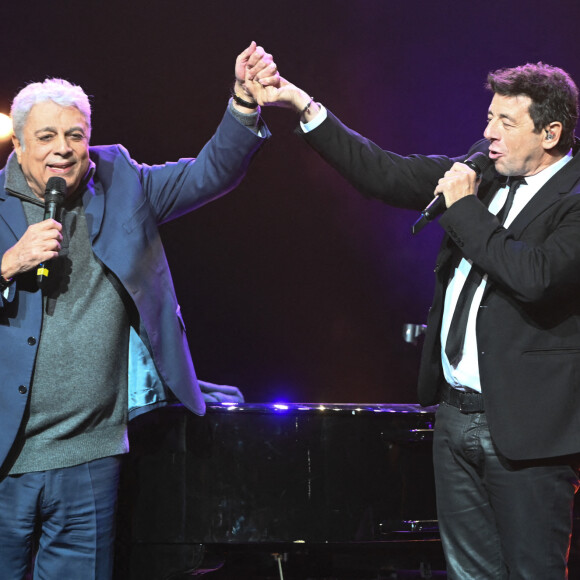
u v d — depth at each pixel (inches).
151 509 413.7
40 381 340.2
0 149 773.3
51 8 785.6
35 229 326.6
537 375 315.9
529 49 821.2
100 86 809.5
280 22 829.2
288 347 906.1
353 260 903.7
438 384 352.2
